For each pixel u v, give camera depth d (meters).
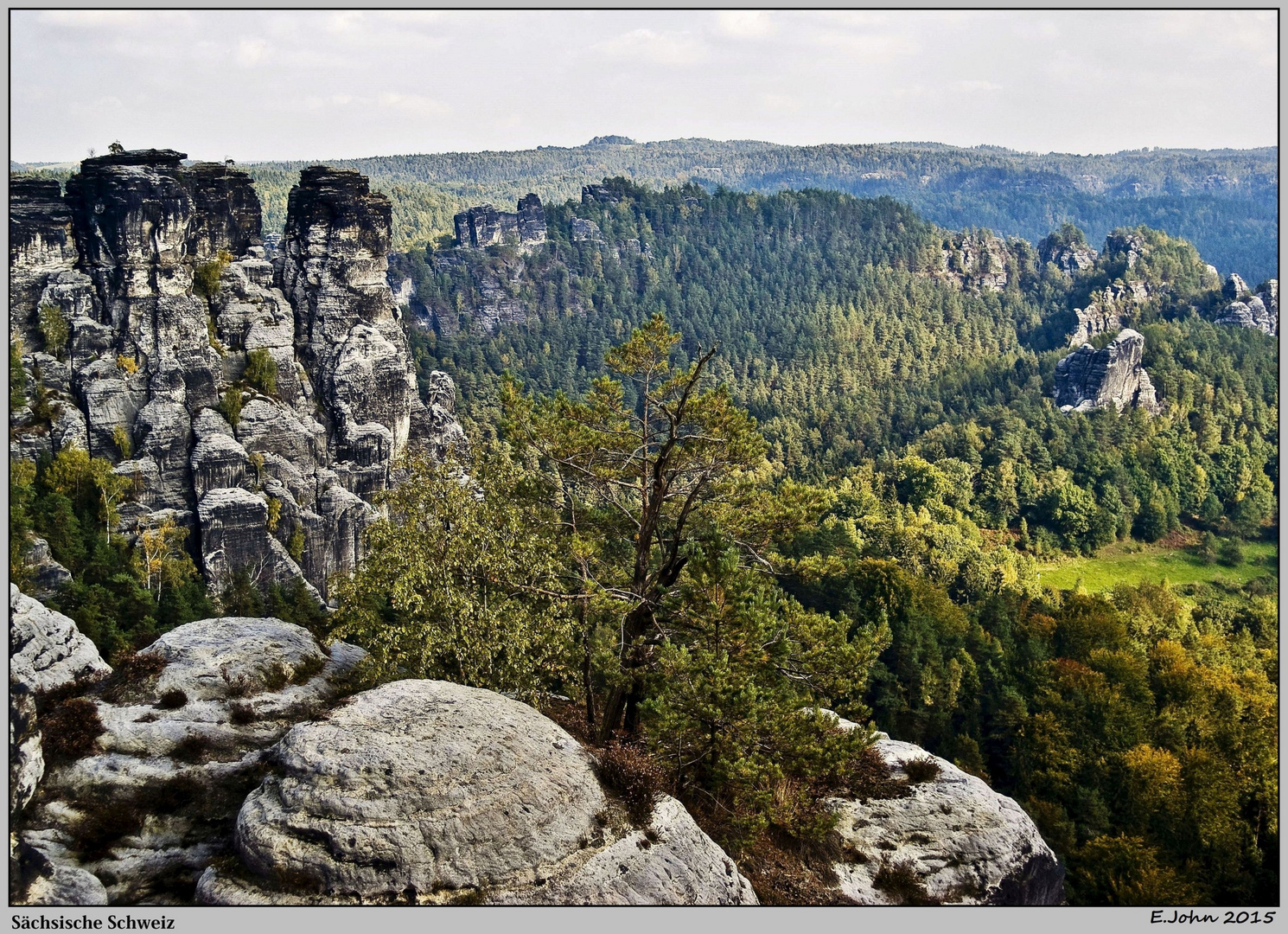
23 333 98.56
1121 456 181.75
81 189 100.25
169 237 102.00
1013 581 132.38
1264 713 60.31
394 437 115.88
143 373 100.38
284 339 110.69
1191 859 50.09
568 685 36.97
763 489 34.88
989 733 65.88
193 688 29.83
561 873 23.14
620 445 34.62
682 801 29.81
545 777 24.67
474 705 26.44
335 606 101.81
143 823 25.34
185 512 97.88
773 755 29.39
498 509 35.25
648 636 32.75
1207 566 156.88
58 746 26.91
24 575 72.06
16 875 22.78
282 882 22.11
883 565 79.44
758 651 29.56
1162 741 60.94
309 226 114.00
